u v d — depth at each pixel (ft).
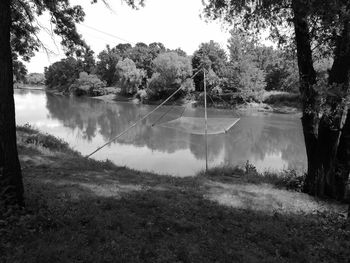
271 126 102.63
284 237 18.04
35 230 15.28
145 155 59.82
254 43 34.24
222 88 173.37
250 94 164.04
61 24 44.68
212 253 15.23
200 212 21.97
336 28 25.91
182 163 54.60
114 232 16.37
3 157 16.74
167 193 26.94
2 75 16.48
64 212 18.17
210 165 53.31
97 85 264.11
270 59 192.13
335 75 27.37
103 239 15.42
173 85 190.49
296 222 21.80
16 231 14.73
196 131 72.33
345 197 31.81
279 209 25.57
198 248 15.65
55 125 97.35
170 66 189.37
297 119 122.01
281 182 36.65
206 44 209.97
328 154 31.65
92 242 14.94
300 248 16.84
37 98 236.43
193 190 29.66
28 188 22.74
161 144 70.18
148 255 14.34
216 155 61.72
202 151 64.28
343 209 27.84
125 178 33.09
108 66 301.63
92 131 86.89
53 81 387.34
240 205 25.86
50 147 48.19
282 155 63.10
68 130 87.86
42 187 24.41
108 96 248.73
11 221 15.38
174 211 21.33
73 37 45.70
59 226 16.33
